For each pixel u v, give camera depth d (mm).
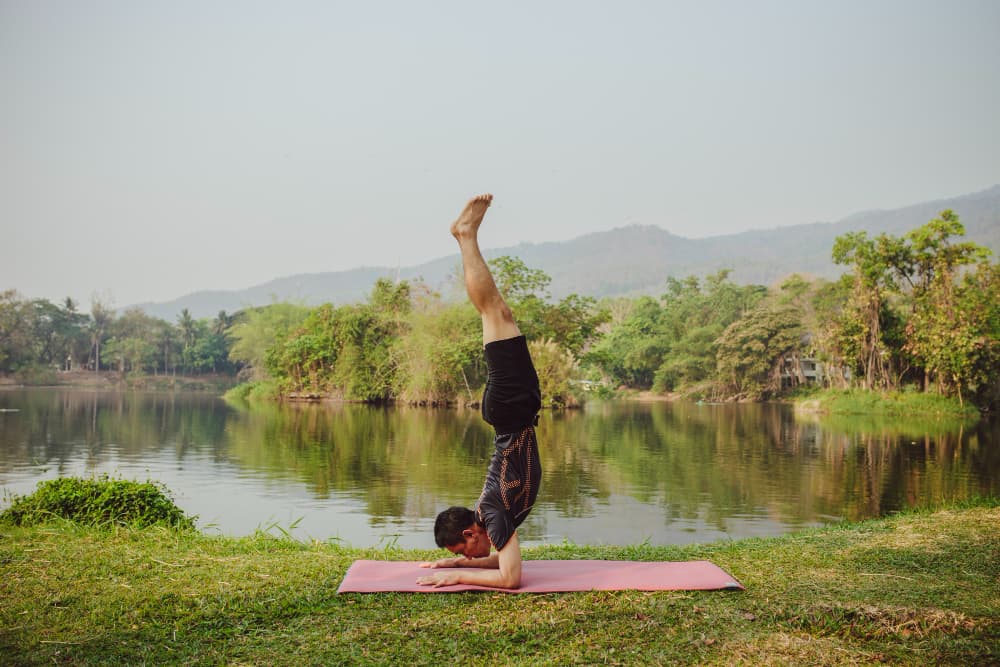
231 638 3094
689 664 2803
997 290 31734
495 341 3639
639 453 16750
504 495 3668
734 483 12406
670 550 4957
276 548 4992
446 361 33344
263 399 42938
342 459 15195
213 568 4125
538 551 4969
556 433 22062
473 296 3680
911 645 3000
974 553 4551
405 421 25484
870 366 35062
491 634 3059
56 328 76750
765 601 3467
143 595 3625
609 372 59438
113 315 81438
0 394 49188
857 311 35938
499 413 3656
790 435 21531
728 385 46906
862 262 35812
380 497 10773
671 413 32719
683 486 12047
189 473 13211
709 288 61781
